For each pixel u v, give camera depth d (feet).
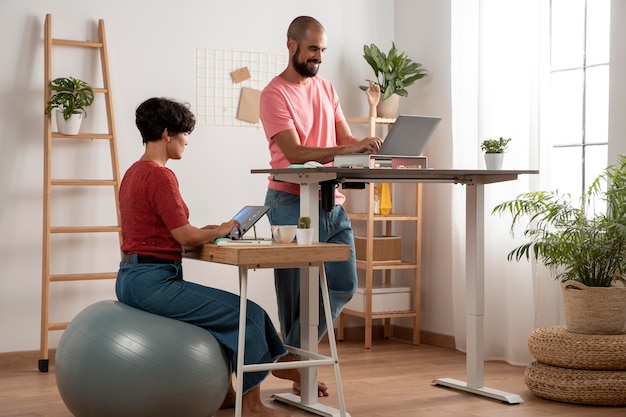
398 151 11.78
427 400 12.57
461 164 16.78
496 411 11.89
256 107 17.51
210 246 10.44
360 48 18.74
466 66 16.69
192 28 16.92
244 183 17.48
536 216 13.91
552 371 12.60
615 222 12.41
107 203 16.20
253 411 10.84
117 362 9.94
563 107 15.46
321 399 12.63
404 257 18.79
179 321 10.39
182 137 11.21
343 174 11.34
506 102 15.64
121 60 16.30
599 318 12.65
